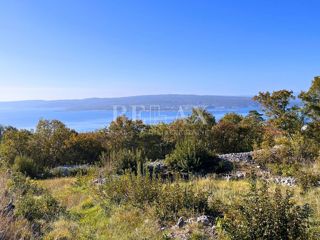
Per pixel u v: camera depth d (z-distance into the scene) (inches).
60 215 292.8
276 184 337.1
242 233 170.7
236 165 490.6
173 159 505.4
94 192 361.4
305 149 468.8
